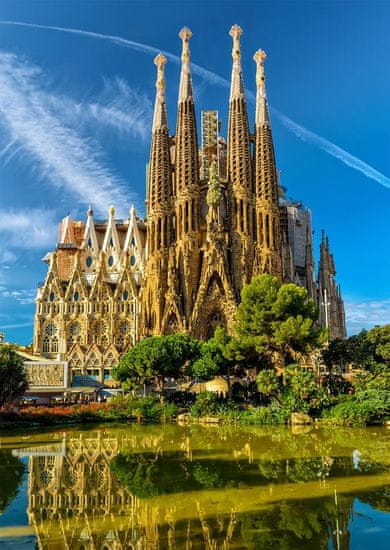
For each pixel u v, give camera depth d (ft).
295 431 169.68
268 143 414.21
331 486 82.38
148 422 216.54
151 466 103.09
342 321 509.76
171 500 75.00
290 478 88.69
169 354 248.52
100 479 90.53
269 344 234.58
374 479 87.10
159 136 418.31
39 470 99.86
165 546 56.18
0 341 339.77
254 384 248.11
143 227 482.28
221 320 376.27
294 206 479.41
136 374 256.52
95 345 381.81
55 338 393.91
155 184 409.90
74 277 402.72
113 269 451.12
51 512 69.62
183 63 424.05
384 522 63.93
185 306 378.73
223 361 238.27
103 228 486.38
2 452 124.98
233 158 408.26
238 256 388.98
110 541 58.03
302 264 465.06
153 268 393.50
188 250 387.55
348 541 57.47
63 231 487.20
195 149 408.67
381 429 174.50
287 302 228.22
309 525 62.85
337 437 149.28
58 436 161.07
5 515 68.28
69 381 292.81
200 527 62.69
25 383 207.10
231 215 400.47
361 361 252.01
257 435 158.10
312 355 276.41
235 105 415.64
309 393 204.03
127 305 400.06
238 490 80.38
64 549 55.57
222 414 212.02
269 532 60.49
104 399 280.31
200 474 93.56
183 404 254.47
